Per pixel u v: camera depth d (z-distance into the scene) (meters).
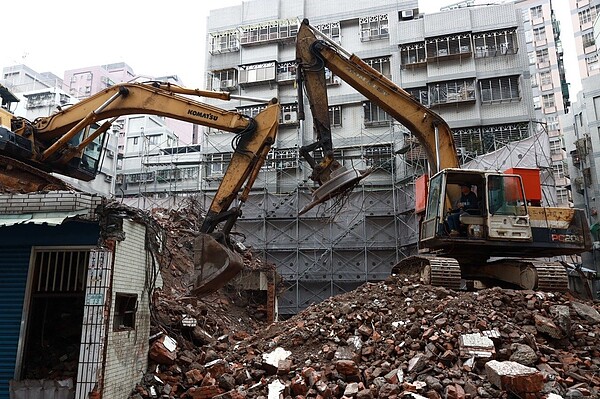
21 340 6.63
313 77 10.82
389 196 29.44
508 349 7.20
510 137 29.41
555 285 10.84
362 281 28.67
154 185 35.66
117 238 6.52
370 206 29.50
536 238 11.41
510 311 8.81
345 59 11.61
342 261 29.22
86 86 78.06
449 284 10.57
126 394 6.73
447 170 11.34
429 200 12.18
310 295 29.27
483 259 12.62
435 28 31.83
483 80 30.72
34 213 6.50
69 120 13.02
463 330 7.83
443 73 31.25
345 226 29.42
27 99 51.09
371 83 11.83
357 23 34.72
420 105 12.04
